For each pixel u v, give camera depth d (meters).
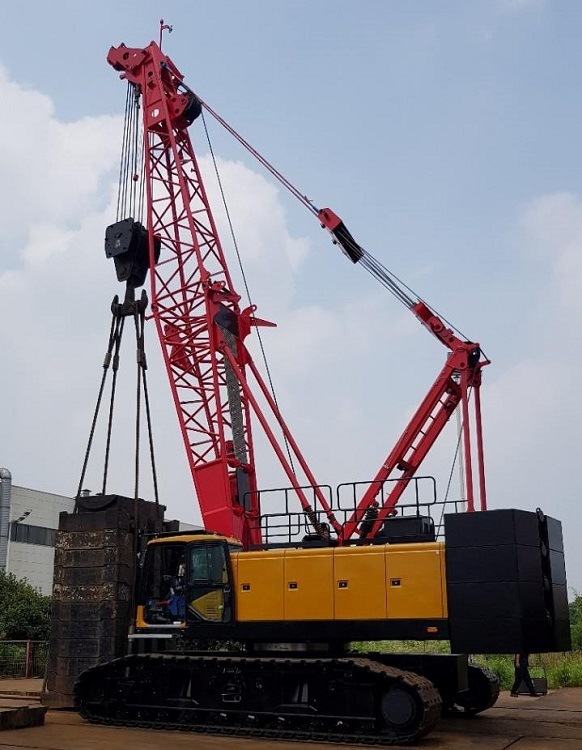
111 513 18.72
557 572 14.91
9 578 35.50
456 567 14.23
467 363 24.89
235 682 15.34
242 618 15.66
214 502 25.86
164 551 17.02
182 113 28.52
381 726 14.01
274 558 15.73
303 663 14.56
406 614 14.46
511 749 13.08
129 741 13.73
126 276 25.33
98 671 16.47
